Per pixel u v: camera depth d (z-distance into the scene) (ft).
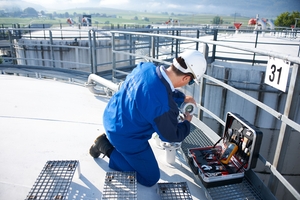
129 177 6.26
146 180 6.56
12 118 10.90
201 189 6.84
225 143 7.48
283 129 5.74
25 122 10.53
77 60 37.63
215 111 23.68
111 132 6.02
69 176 6.15
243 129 6.87
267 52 6.07
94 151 7.61
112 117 5.95
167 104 5.22
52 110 12.05
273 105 21.81
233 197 6.21
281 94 21.25
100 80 13.56
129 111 5.57
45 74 22.47
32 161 7.70
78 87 16.70
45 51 36.76
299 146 21.93
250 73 21.91
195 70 5.50
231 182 6.61
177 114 5.57
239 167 6.75
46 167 6.47
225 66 23.16
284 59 5.50
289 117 5.51
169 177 7.28
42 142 8.87
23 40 36.78
